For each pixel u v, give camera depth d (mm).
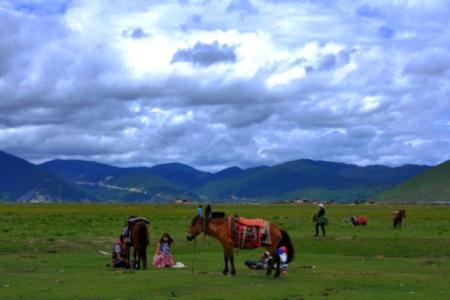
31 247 42000
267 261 28828
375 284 24578
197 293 22047
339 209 152750
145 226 30516
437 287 23875
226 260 27172
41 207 157250
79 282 24656
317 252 44000
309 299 20859
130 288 23094
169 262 31625
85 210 131000
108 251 42000
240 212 124812
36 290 22672
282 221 80250
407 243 44594
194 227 27688
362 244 44969
